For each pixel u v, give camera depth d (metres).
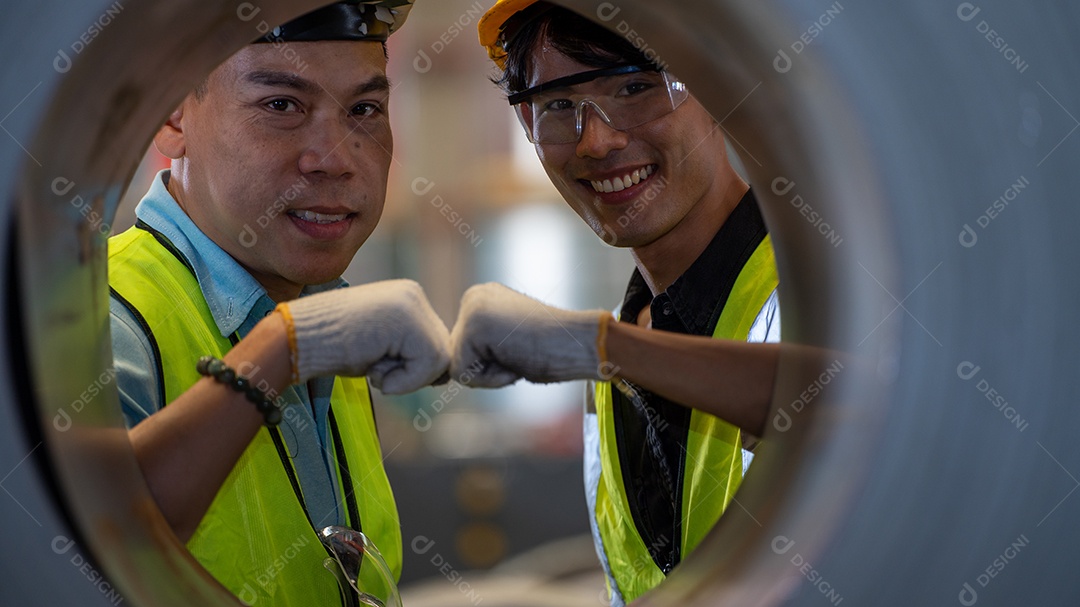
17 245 0.45
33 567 0.46
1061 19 0.46
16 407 0.45
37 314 0.46
